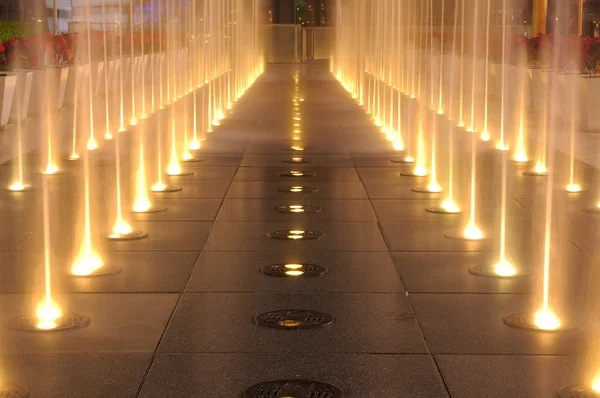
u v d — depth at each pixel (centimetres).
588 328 513
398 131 1616
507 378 438
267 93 2728
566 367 452
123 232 772
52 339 492
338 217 845
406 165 1197
